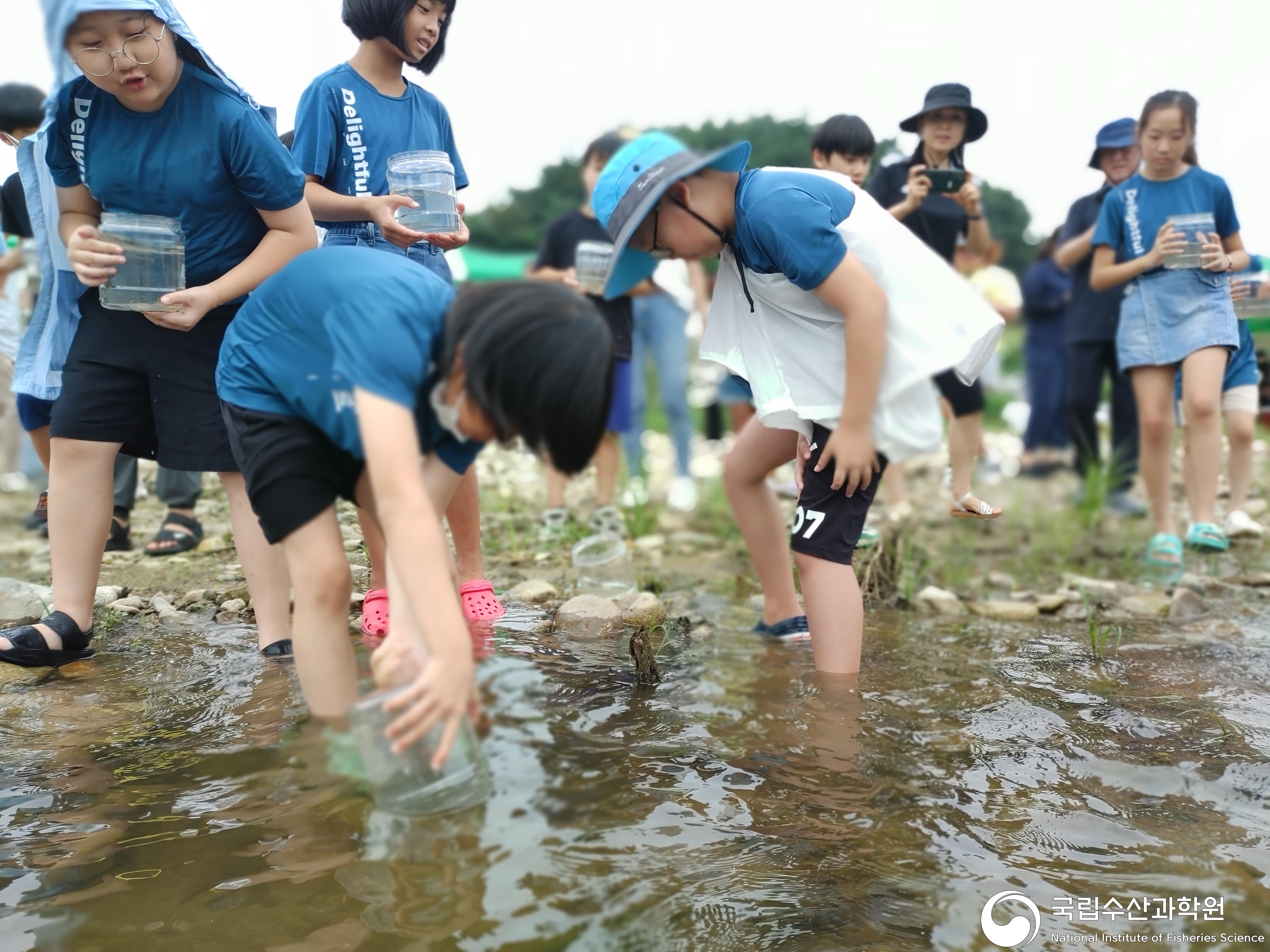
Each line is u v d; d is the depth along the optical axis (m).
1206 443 4.94
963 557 5.25
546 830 2.13
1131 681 3.21
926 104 4.76
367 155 3.57
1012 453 9.73
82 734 2.63
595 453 1.99
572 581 4.25
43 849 2.09
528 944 1.80
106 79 2.75
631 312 5.25
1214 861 2.13
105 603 3.71
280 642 3.20
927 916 1.93
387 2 3.40
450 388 2.03
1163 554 4.93
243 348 2.39
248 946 1.80
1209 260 4.61
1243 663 3.41
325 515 2.36
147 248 2.86
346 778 2.28
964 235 5.24
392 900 1.92
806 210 2.74
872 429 2.87
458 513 3.44
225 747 2.50
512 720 2.62
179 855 2.07
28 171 3.20
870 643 3.60
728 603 4.18
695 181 2.82
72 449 3.10
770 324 2.99
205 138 2.89
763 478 3.55
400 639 2.11
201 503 5.33
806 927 1.89
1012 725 2.80
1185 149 4.73
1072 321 6.25
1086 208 5.96
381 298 2.08
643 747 2.53
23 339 3.36
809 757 2.56
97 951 1.79
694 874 2.02
